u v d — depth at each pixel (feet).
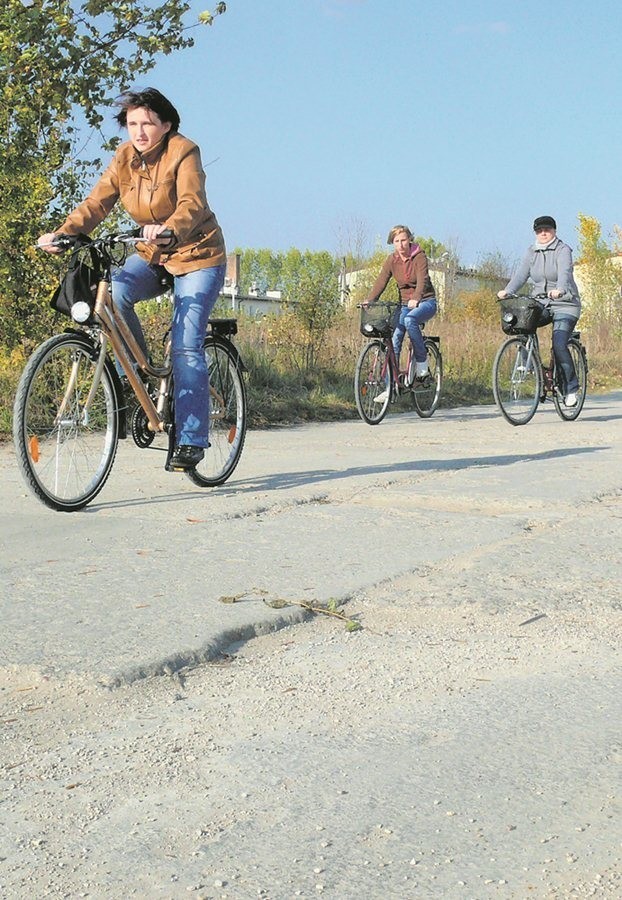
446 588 13.74
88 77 33.78
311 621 12.53
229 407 21.84
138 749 8.91
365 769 8.48
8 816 7.75
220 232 19.81
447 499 20.29
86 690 10.18
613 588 13.74
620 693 10.27
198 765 8.58
